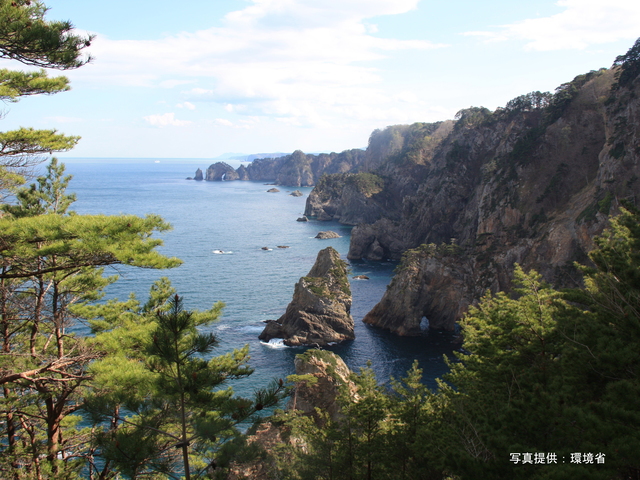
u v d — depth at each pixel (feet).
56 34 47.85
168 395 49.75
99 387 55.16
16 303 69.77
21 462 68.95
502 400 65.87
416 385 79.41
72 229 49.88
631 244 65.72
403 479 72.23
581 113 358.84
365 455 73.00
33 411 73.67
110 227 51.83
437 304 286.46
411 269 285.43
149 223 54.85
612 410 45.29
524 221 335.06
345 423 77.00
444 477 70.85
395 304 279.90
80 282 76.84
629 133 262.88
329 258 286.87
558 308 76.33
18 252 51.21
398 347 246.68
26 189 76.54
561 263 268.82
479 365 83.05
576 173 331.36
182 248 480.23
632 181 242.37
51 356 70.44
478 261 304.09
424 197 550.36
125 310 86.28
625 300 60.49
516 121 452.76
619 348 53.62
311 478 75.00
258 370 202.59
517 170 363.35
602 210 250.16
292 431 91.81
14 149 62.18
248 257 439.63
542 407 52.70
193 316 58.49
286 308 281.13
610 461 42.34
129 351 66.85
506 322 78.64
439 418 74.02
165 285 90.84
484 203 394.52
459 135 591.78
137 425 50.98
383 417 77.15
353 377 85.97
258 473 77.92
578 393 57.06
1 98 57.93
